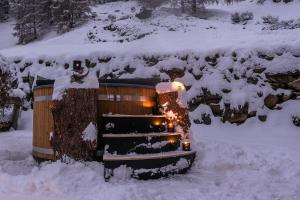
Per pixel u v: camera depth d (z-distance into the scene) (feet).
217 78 30.71
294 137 24.98
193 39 39.73
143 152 17.97
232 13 77.82
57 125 17.44
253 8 78.74
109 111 19.20
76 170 16.25
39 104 19.74
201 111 30.17
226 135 27.02
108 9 103.09
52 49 43.65
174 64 33.53
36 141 19.93
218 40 36.42
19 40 89.71
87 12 87.45
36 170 16.61
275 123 27.02
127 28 66.13
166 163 17.60
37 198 13.99
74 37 69.51
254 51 30.55
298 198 14.44
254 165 19.43
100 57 37.73
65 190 14.58
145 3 81.87
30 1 90.07
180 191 15.12
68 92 17.24
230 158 20.38
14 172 17.70
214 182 16.92
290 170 18.13
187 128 20.27
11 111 36.52
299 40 30.55
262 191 15.37
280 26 54.65
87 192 14.53
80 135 17.12
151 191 14.58
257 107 28.22
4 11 116.78
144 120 19.24
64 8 83.61
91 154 17.35
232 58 31.24
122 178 16.35
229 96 29.55
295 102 27.53
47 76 38.14
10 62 41.57
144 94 20.54
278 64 28.99
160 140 18.67
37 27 89.56
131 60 36.14
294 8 72.43
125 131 18.65
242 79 29.96
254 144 23.35
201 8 80.74
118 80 20.84
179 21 69.31
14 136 29.53
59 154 17.40
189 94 31.24
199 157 20.89
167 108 20.21
